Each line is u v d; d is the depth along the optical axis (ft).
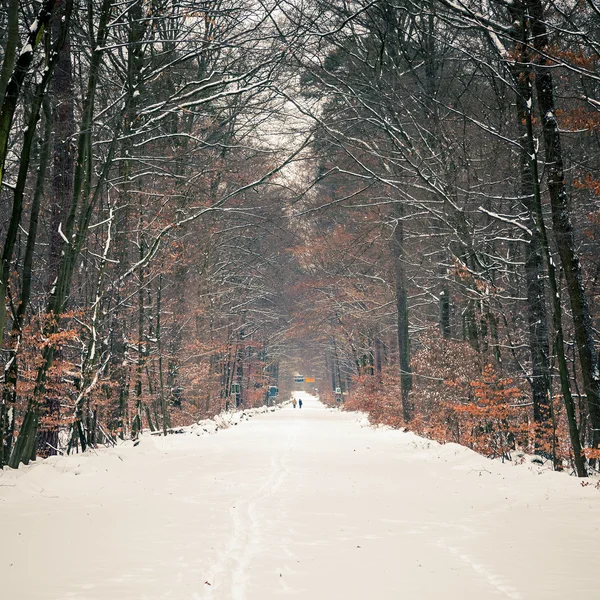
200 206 92.07
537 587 20.57
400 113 81.82
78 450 67.10
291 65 74.13
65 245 54.95
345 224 125.29
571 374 82.07
